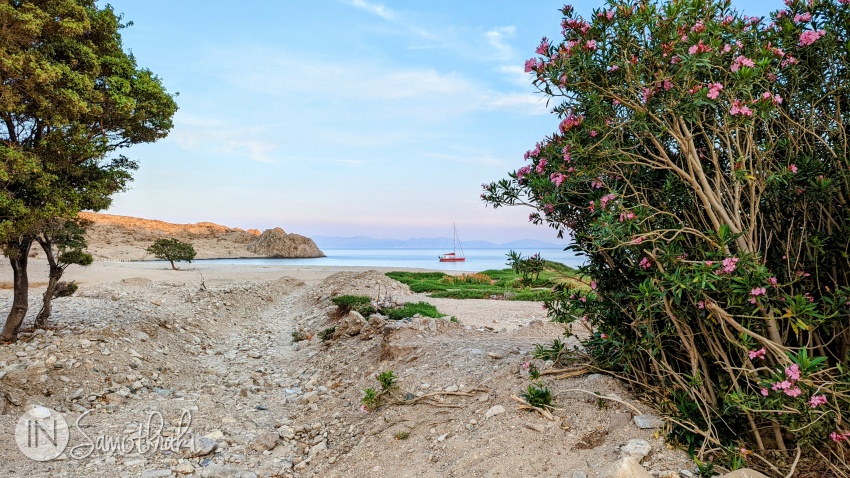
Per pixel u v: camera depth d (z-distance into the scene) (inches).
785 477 146.1
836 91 167.8
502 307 685.9
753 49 167.5
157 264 2337.6
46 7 330.0
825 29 164.9
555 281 232.1
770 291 156.9
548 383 221.5
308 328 574.2
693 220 181.9
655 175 189.9
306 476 211.2
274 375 385.1
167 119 429.1
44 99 315.9
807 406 137.9
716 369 175.9
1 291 669.3
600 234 163.3
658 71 157.6
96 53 382.6
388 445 213.8
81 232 440.1
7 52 307.0
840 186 166.6
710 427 158.6
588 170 176.2
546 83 173.6
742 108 145.1
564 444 173.9
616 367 216.7
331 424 266.2
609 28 165.6
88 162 396.2
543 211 208.2
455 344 328.5
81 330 404.2
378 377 260.8
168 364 385.4
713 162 165.2
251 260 4854.8
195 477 200.4
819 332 169.8
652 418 176.4
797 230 177.9
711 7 165.9
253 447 238.2
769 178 158.9
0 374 299.0
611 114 174.2
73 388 306.7
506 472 165.3
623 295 181.3
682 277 153.7
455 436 201.2
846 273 163.8
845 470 146.4
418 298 771.4
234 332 567.2
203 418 275.1
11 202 309.4
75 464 205.9
